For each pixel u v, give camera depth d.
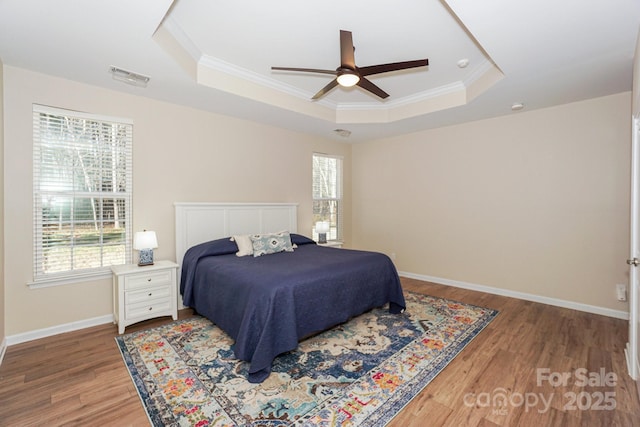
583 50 2.33
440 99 3.78
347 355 2.42
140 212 3.30
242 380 2.08
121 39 2.20
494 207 4.11
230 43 2.72
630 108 3.16
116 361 2.32
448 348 2.54
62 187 2.86
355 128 4.67
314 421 1.70
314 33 2.55
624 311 3.22
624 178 3.22
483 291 4.23
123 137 3.20
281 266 2.81
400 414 1.76
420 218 4.91
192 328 2.94
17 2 1.78
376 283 3.17
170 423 1.68
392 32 2.52
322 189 5.47
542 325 3.03
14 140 2.60
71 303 2.89
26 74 2.65
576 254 3.51
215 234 3.83
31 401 1.85
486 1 1.80
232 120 4.06
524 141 3.84
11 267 2.59
